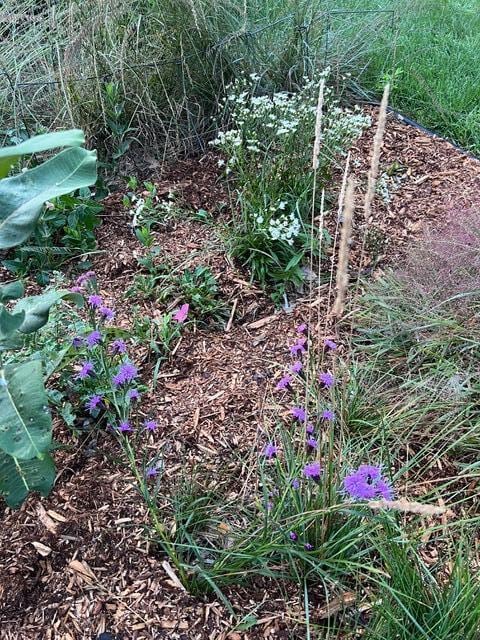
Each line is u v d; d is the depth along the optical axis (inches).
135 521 32.8
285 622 29.1
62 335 38.7
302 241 49.8
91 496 34.0
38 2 68.6
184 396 39.9
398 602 26.5
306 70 65.9
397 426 37.0
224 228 51.2
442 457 36.4
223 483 34.4
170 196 54.6
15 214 27.9
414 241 51.9
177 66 62.2
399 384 40.3
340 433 34.9
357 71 72.1
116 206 56.1
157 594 30.1
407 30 78.7
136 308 45.1
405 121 67.7
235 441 37.0
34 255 50.0
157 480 34.6
